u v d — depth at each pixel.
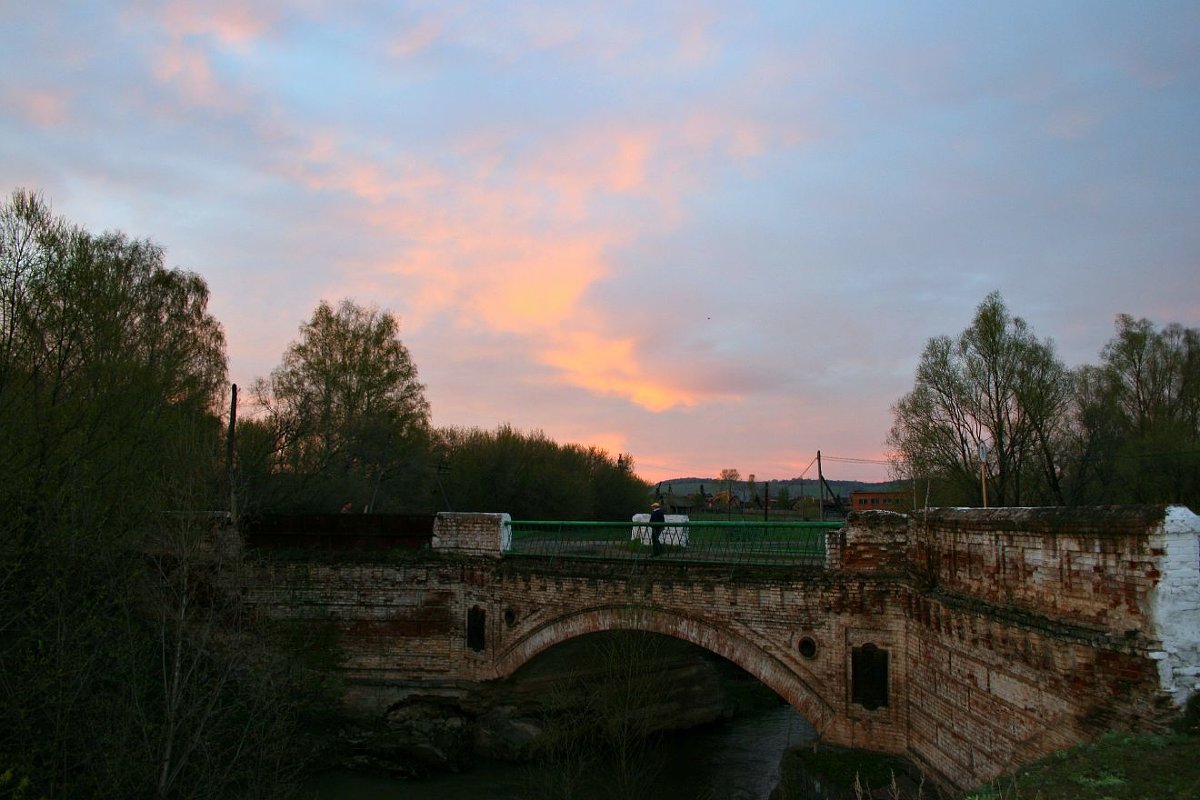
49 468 22.30
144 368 30.45
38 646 19.02
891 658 20.16
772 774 27.62
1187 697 10.77
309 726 27.88
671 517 29.02
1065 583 13.07
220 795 19.88
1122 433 49.03
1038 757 13.10
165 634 21.34
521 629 27.34
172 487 23.19
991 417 43.00
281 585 29.11
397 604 29.20
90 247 31.05
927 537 19.16
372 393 50.38
